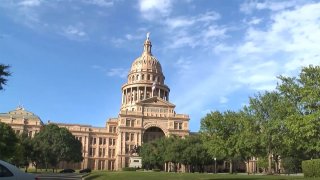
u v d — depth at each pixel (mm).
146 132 189750
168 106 190000
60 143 128875
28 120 185875
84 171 119000
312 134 49250
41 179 54281
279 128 74062
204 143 101500
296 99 65562
